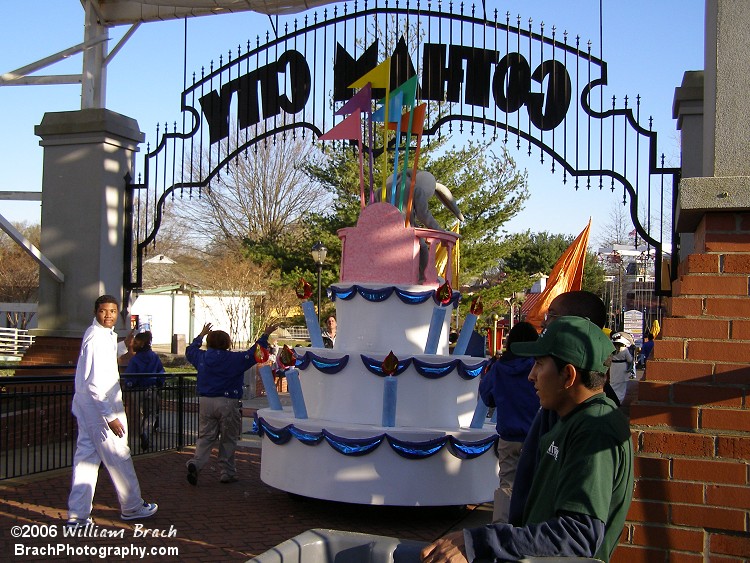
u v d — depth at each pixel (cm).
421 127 734
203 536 597
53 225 1061
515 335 599
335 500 651
